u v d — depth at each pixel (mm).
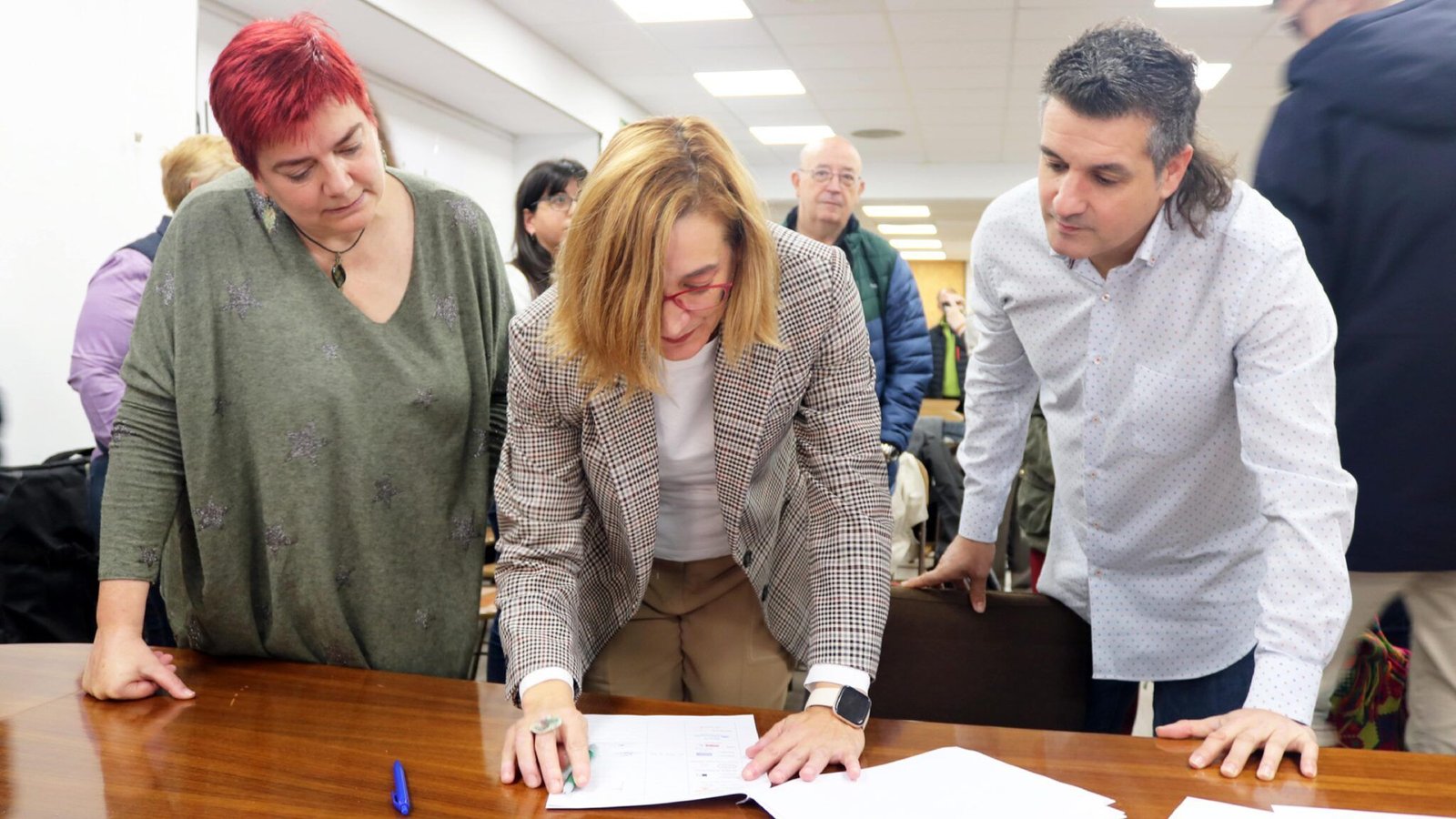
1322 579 1183
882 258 3113
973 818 1000
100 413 2279
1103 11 5598
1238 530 1532
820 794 1052
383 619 1470
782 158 10148
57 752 1145
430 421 1435
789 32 6141
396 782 1054
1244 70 6625
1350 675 1923
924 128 8719
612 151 1087
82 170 3076
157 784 1067
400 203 1439
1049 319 1562
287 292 1378
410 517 1459
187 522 1462
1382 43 1596
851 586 1246
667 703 1311
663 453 1353
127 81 3215
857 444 1292
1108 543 1596
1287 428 1248
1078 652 1654
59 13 2984
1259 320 1310
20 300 2914
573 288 1087
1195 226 1338
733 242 1098
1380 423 1636
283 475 1386
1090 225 1286
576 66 6910
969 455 1734
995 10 5625
